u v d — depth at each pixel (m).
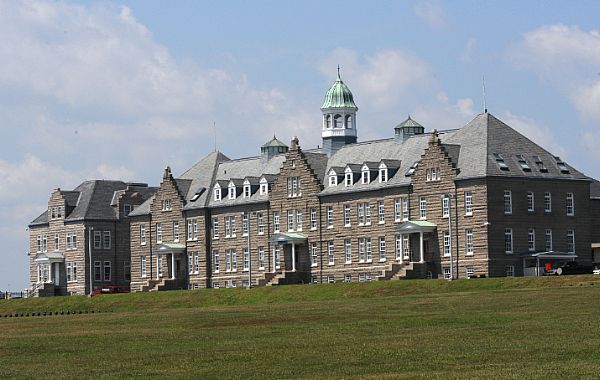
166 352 83.31
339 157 193.88
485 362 71.69
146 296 177.00
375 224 178.25
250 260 194.50
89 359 81.06
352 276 181.75
